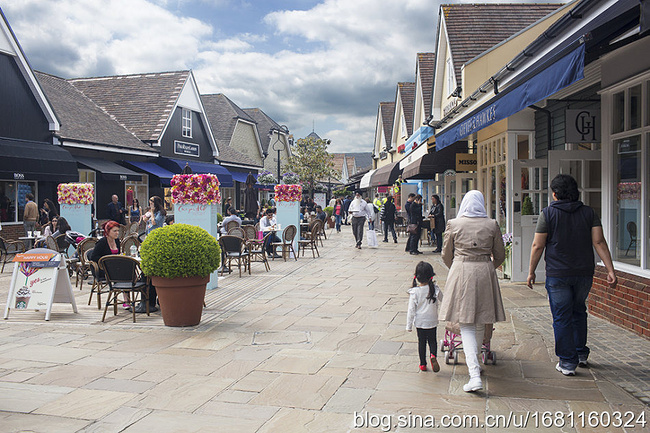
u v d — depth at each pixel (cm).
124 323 770
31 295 806
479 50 1723
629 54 647
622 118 682
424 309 528
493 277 499
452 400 457
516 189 1050
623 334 643
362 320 771
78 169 2166
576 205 510
